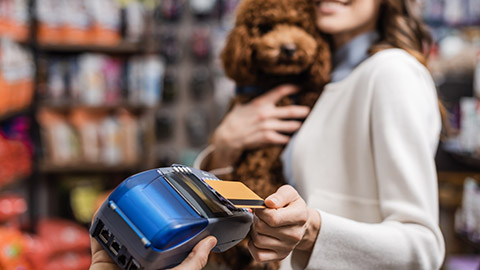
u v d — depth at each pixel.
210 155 1.39
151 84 3.45
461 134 2.62
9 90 2.64
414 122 0.98
